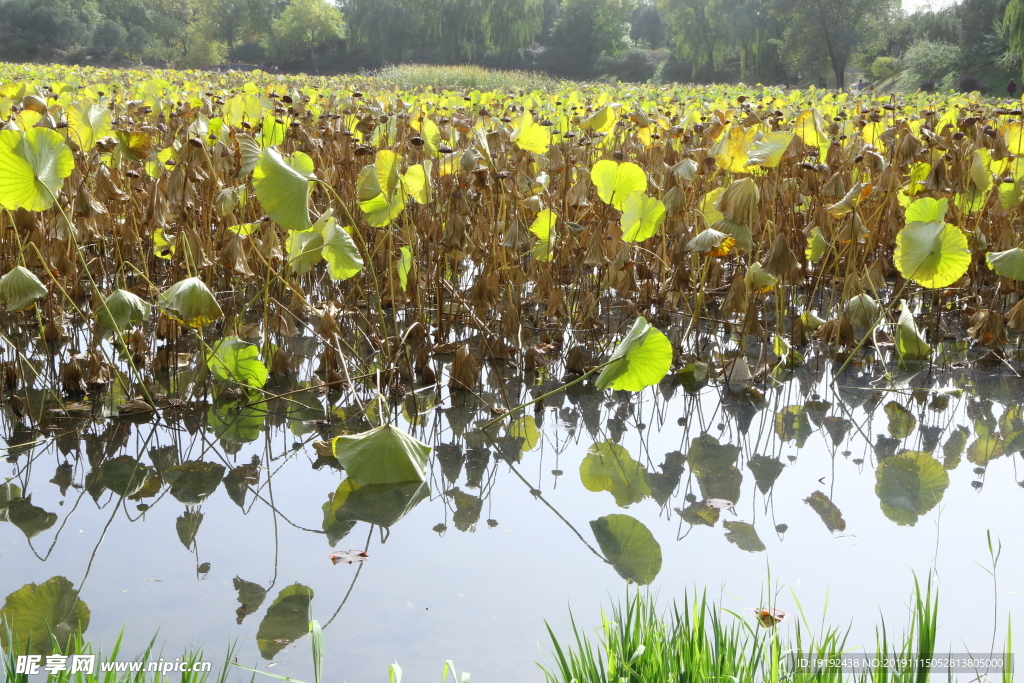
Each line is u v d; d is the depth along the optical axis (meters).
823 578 2.44
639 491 3.06
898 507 2.92
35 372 3.82
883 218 5.91
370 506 2.91
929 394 4.10
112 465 3.20
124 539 2.64
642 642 1.83
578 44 66.62
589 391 4.18
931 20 51.78
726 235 4.00
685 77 63.62
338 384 4.14
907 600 2.33
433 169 5.07
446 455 3.38
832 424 3.74
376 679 1.96
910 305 5.55
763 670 1.81
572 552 2.60
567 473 3.22
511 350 4.64
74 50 71.44
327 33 70.38
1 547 2.56
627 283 5.05
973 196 5.03
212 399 3.95
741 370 4.28
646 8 80.94
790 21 52.69
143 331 4.71
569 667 1.95
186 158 4.22
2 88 5.75
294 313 5.16
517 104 8.44
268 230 4.25
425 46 67.31
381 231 5.46
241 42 82.81
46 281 4.57
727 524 2.79
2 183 3.23
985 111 8.81
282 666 2.01
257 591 2.35
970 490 3.05
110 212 4.95
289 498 2.96
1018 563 2.53
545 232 4.63
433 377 4.25
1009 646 1.74
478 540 2.67
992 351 4.68
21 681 1.72
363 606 2.28
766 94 12.91
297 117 6.02
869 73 52.16
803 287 5.87
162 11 85.12
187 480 3.09
